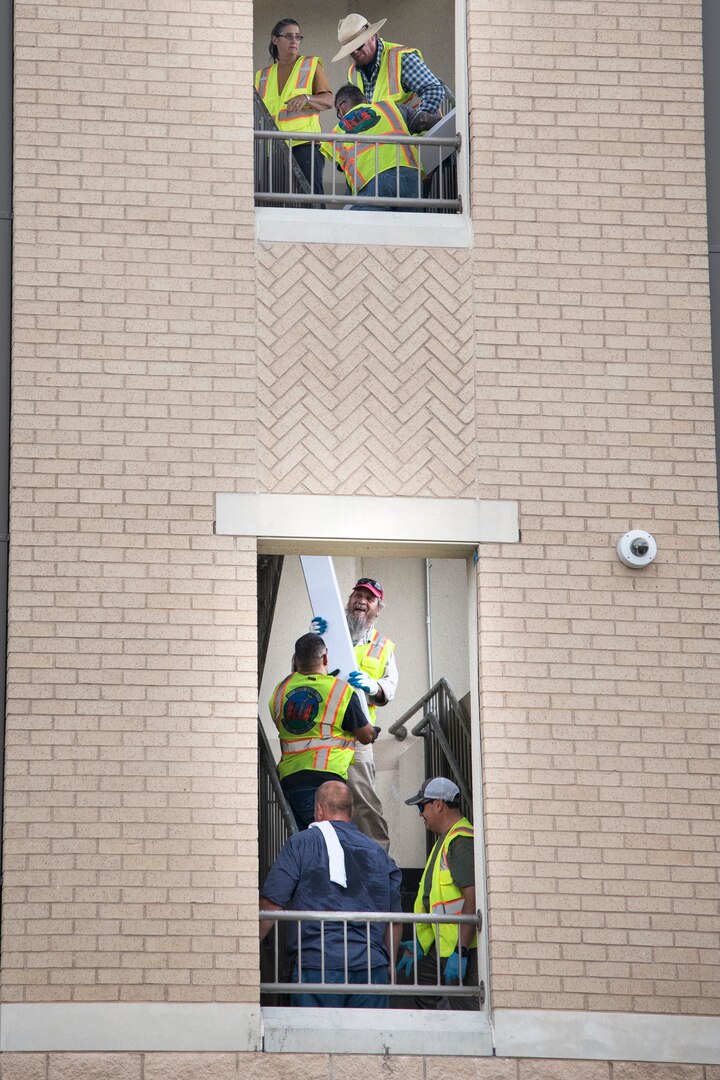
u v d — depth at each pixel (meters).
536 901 41.78
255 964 40.56
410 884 56.12
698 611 44.06
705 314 45.84
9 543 42.69
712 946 41.88
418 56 52.22
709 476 44.91
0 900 40.84
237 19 46.12
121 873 40.81
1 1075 39.31
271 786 48.84
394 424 44.28
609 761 42.84
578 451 44.66
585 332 45.34
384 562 60.25
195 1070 39.78
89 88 45.25
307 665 49.25
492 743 42.62
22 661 41.88
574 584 43.84
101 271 44.28
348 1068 40.22
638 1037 41.09
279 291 44.75
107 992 40.09
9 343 44.03
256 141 50.00
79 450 43.22
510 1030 40.84
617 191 46.28
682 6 47.66
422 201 46.16
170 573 42.69
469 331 45.06
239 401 43.94
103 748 41.53
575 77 46.81
